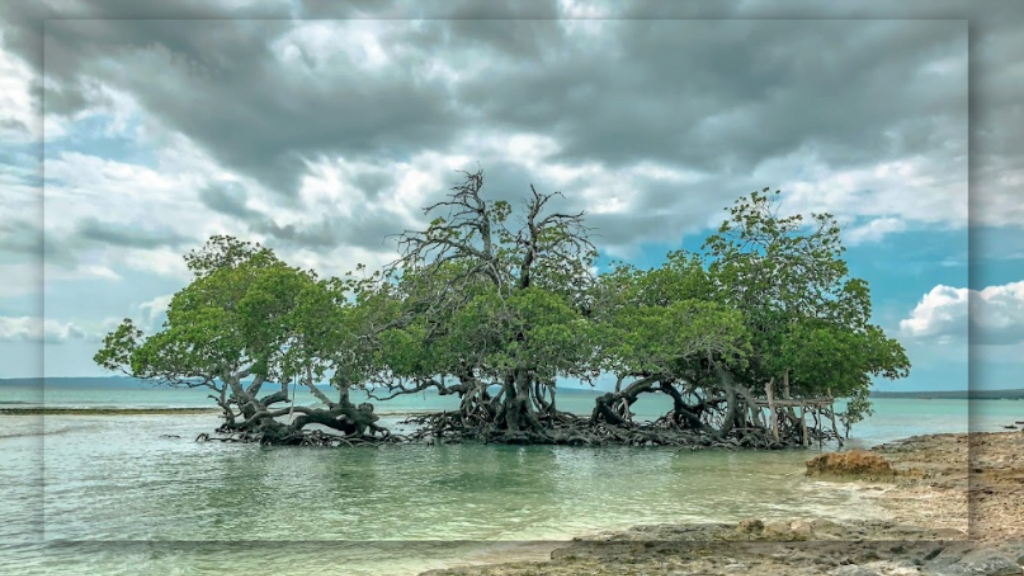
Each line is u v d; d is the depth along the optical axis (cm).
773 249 3584
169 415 5812
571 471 2462
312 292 3086
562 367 3444
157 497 1912
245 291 3434
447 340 3450
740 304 3616
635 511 1688
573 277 3809
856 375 3531
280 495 1938
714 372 3703
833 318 3603
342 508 1741
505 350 3391
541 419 3894
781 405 3550
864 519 1559
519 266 3766
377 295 3578
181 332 3017
